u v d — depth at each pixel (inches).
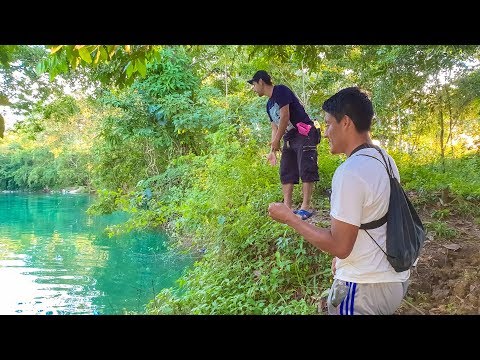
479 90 353.7
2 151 1332.4
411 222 83.0
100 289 250.7
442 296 146.6
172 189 360.5
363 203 80.2
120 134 446.6
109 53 141.4
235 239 203.3
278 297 163.0
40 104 572.4
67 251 348.8
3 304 225.1
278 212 83.4
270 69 458.6
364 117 84.5
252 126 402.6
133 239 377.4
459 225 202.5
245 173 253.3
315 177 191.9
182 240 318.3
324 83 476.1
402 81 309.9
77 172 1020.5
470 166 343.9
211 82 527.5
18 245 378.3
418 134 444.1
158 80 436.5
